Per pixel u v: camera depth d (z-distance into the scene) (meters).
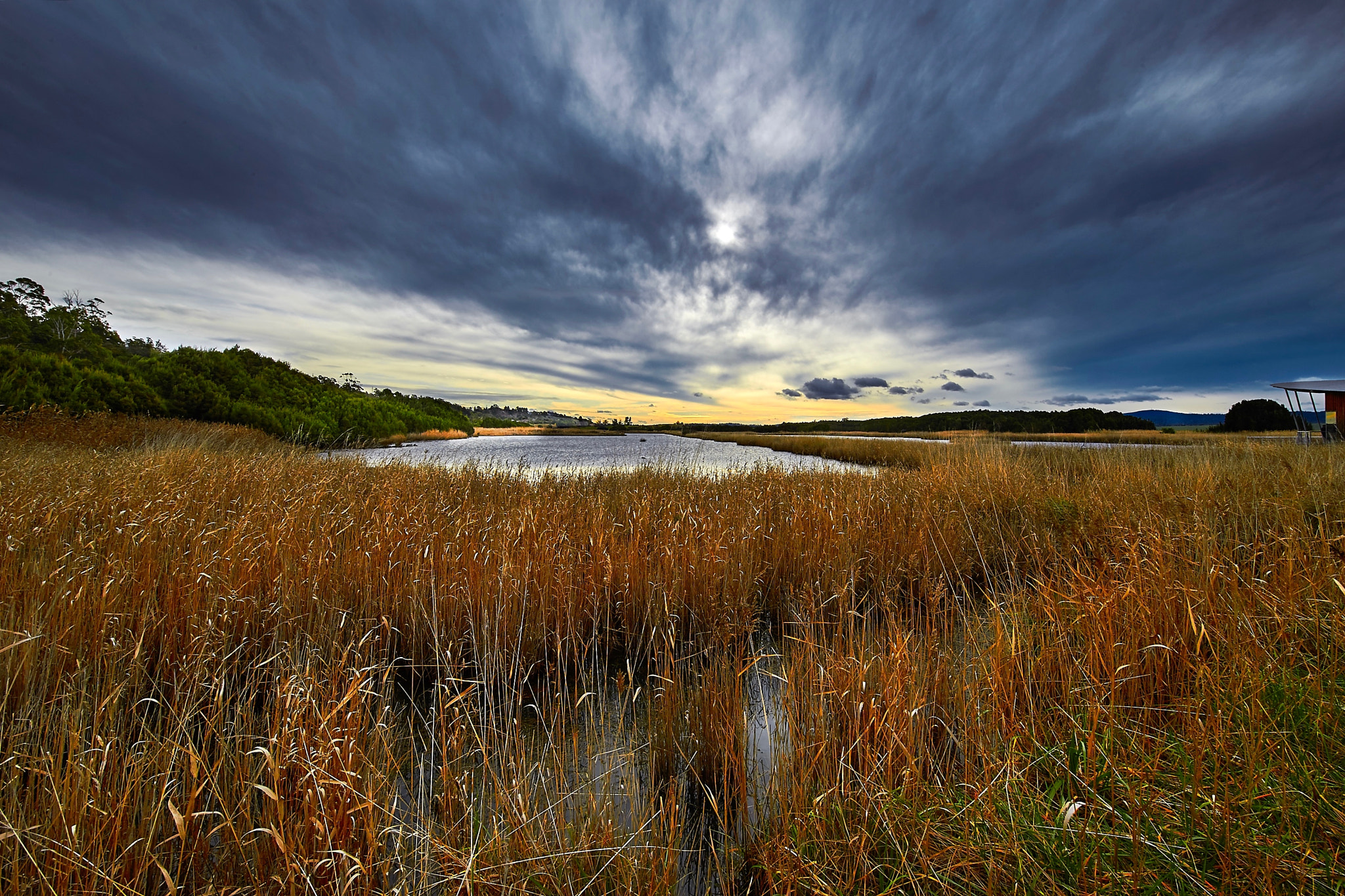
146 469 6.11
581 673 3.54
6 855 1.58
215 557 3.61
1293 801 1.69
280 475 6.78
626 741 2.71
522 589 3.66
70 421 14.22
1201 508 4.77
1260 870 1.47
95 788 1.80
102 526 4.19
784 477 8.77
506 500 6.85
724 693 2.71
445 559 3.97
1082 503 5.85
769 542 5.20
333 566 4.00
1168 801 1.78
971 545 5.24
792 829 1.93
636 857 1.80
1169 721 2.32
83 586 2.94
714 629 3.67
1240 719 2.04
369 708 2.39
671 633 3.11
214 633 2.98
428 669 3.54
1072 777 1.98
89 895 1.50
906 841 1.78
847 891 1.69
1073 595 3.17
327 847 1.65
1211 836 1.61
